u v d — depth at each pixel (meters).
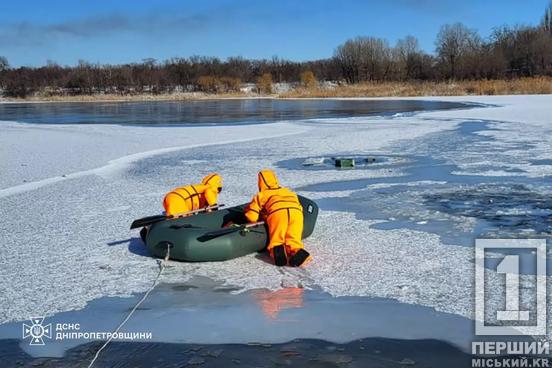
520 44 76.81
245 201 10.43
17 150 19.62
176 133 24.88
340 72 88.69
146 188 12.05
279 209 6.73
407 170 13.63
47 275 6.65
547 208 9.27
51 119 36.38
